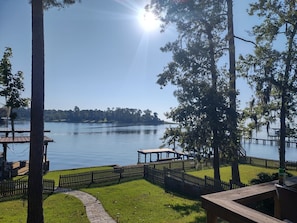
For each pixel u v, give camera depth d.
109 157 49.34
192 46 14.23
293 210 3.21
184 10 14.43
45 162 23.94
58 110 172.25
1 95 12.13
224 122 13.11
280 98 14.75
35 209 6.96
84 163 42.53
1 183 14.16
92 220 9.65
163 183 16.94
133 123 182.88
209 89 13.44
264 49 14.26
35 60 7.22
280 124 14.47
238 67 15.52
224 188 12.23
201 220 9.13
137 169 20.11
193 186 13.81
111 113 179.38
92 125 170.88
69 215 10.27
